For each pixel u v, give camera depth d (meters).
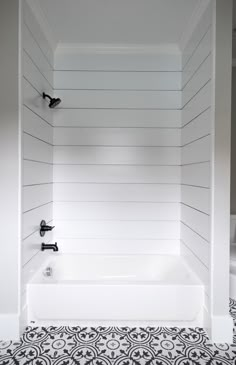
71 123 2.33
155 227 2.37
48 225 2.23
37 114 1.92
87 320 1.80
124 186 2.35
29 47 1.74
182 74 2.29
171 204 2.36
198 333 1.72
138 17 1.91
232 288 2.15
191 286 1.77
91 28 2.05
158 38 2.20
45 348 1.56
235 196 2.62
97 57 2.33
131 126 2.34
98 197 2.36
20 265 1.64
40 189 2.01
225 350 1.55
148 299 1.77
